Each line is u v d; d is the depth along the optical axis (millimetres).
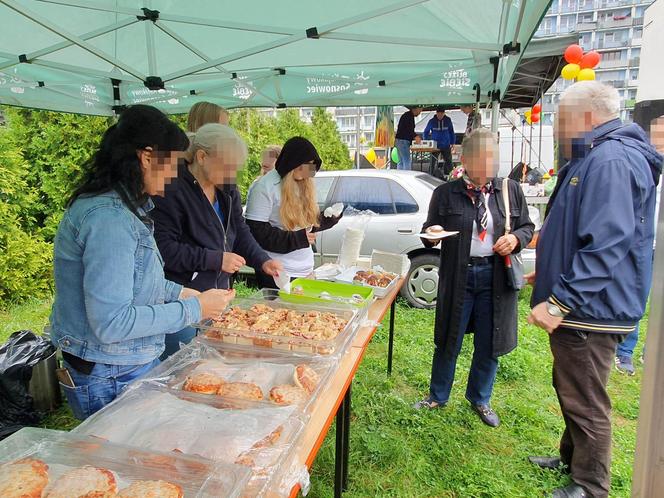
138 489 777
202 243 2006
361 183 5047
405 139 7285
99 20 3172
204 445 946
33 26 3195
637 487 947
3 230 4801
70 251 1196
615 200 1667
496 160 2408
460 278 2551
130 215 1195
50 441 916
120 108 4852
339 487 1913
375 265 2932
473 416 2859
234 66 4324
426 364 3625
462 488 2250
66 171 5578
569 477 2258
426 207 4789
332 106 4762
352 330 1762
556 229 1901
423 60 4086
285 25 3176
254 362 1420
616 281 1739
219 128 1922
